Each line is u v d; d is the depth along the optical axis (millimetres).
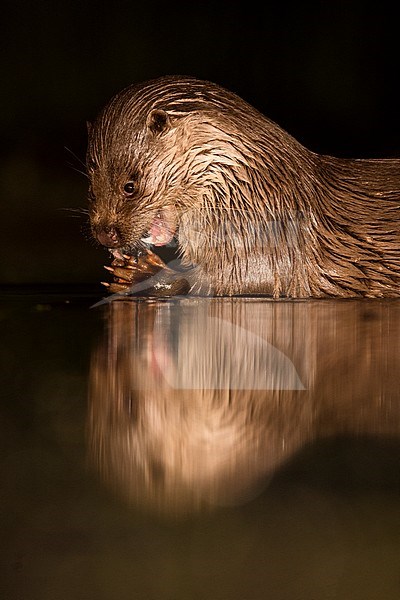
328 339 17391
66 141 48594
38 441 9258
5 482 7852
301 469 8352
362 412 10961
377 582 5949
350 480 8062
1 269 34750
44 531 6711
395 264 26547
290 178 26109
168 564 6141
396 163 28078
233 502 7383
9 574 6000
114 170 24625
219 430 9852
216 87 26125
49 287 29766
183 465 8367
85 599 5652
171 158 25109
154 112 24594
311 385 12711
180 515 7047
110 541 6551
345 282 26359
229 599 5684
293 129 51531
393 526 6902
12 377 13219
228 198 25984
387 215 26828
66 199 43469
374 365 14453
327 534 6750
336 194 26812
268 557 6289
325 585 5879
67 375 13367
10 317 21234
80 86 51125
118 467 8352
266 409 11047
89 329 18953
